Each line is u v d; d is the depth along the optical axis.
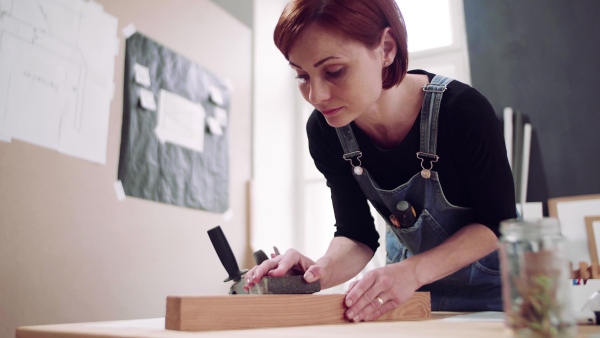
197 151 2.18
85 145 1.68
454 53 2.83
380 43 0.95
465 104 1.10
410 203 1.30
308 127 1.35
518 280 0.59
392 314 1.02
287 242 2.84
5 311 1.39
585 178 2.40
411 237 1.36
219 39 2.41
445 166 1.18
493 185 1.10
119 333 0.68
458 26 2.85
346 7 0.88
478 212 1.15
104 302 1.69
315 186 2.98
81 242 1.63
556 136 2.49
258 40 2.71
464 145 1.11
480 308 1.37
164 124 2.02
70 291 1.58
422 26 2.98
